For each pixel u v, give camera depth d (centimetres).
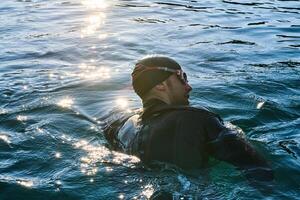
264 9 1098
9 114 449
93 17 1009
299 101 498
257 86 544
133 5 1156
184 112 325
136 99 488
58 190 314
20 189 317
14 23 943
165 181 311
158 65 339
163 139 321
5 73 605
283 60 676
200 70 624
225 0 1223
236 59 681
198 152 316
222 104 487
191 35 842
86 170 336
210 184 308
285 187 317
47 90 527
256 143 394
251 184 307
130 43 779
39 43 779
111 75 591
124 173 326
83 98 495
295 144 392
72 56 696
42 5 1152
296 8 1106
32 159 358
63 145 379
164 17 1011
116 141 360
